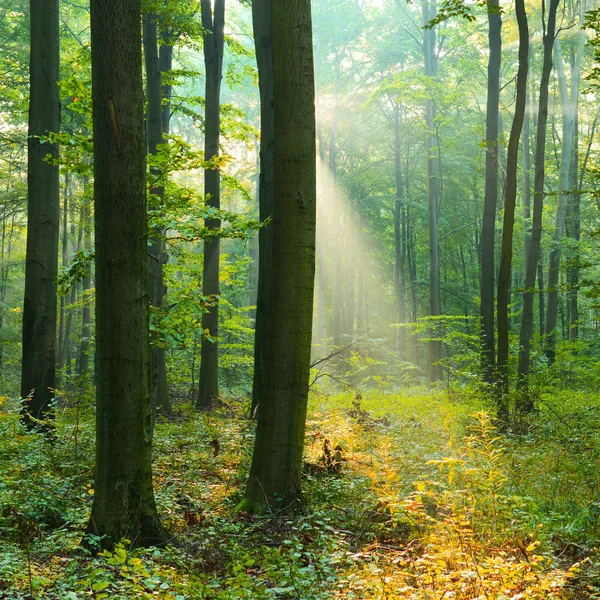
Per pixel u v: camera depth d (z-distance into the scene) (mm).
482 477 6758
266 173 12406
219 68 17859
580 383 21625
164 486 7918
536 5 28250
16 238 40500
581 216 35969
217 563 5598
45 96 11977
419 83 31547
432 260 31141
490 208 16031
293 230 7289
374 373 28797
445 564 4934
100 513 5996
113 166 5977
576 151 34062
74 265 9141
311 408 14609
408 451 9305
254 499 7242
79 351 35188
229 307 23781
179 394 21859
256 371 12555
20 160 31047
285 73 7230
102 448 6055
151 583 4312
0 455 8891
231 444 10070
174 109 20328
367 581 4496
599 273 35156
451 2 12938
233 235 9867
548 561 5141
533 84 33250
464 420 12500
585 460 8922
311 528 6008
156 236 10000
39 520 6617
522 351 16844
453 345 24781
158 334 9438
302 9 7223
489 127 16000
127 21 5980
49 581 4699
